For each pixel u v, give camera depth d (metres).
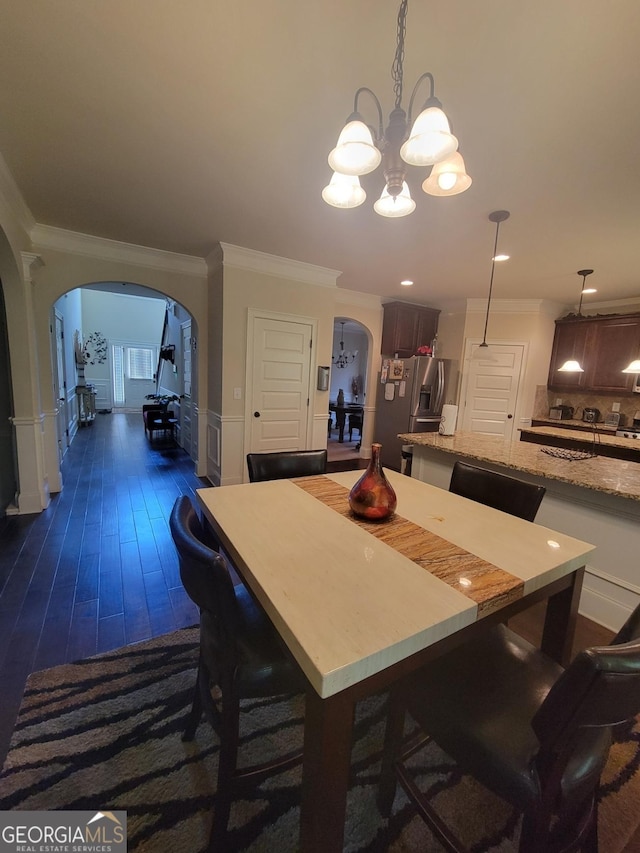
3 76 1.55
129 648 1.76
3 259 2.71
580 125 1.71
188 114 1.77
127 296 10.18
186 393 5.49
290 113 1.74
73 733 1.33
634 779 1.23
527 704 0.95
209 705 1.13
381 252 3.54
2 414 3.18
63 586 2.24
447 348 5.73
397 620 0.79
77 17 1.30
